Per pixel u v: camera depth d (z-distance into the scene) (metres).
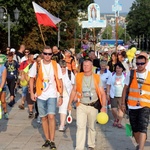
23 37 43.34
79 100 8.03
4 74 9.88
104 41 69.19
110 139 9.41
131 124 7.82
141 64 7.61
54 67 8.45
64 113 10.12
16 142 8.97
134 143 9.07
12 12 40.62
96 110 8.04
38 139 9.27
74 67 13.30
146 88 7.62
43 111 8.46
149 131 10.19
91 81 7.95
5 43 42.62
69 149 8.47
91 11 18.59
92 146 8.31
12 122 11.10
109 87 10.77
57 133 9.92
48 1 44.44
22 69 13.32
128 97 7.80
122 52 13.67
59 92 8.54
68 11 54.06
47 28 42.81
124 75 10.74
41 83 8.39
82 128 8.01
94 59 11.62
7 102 14.57
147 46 116.25
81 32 71.06
